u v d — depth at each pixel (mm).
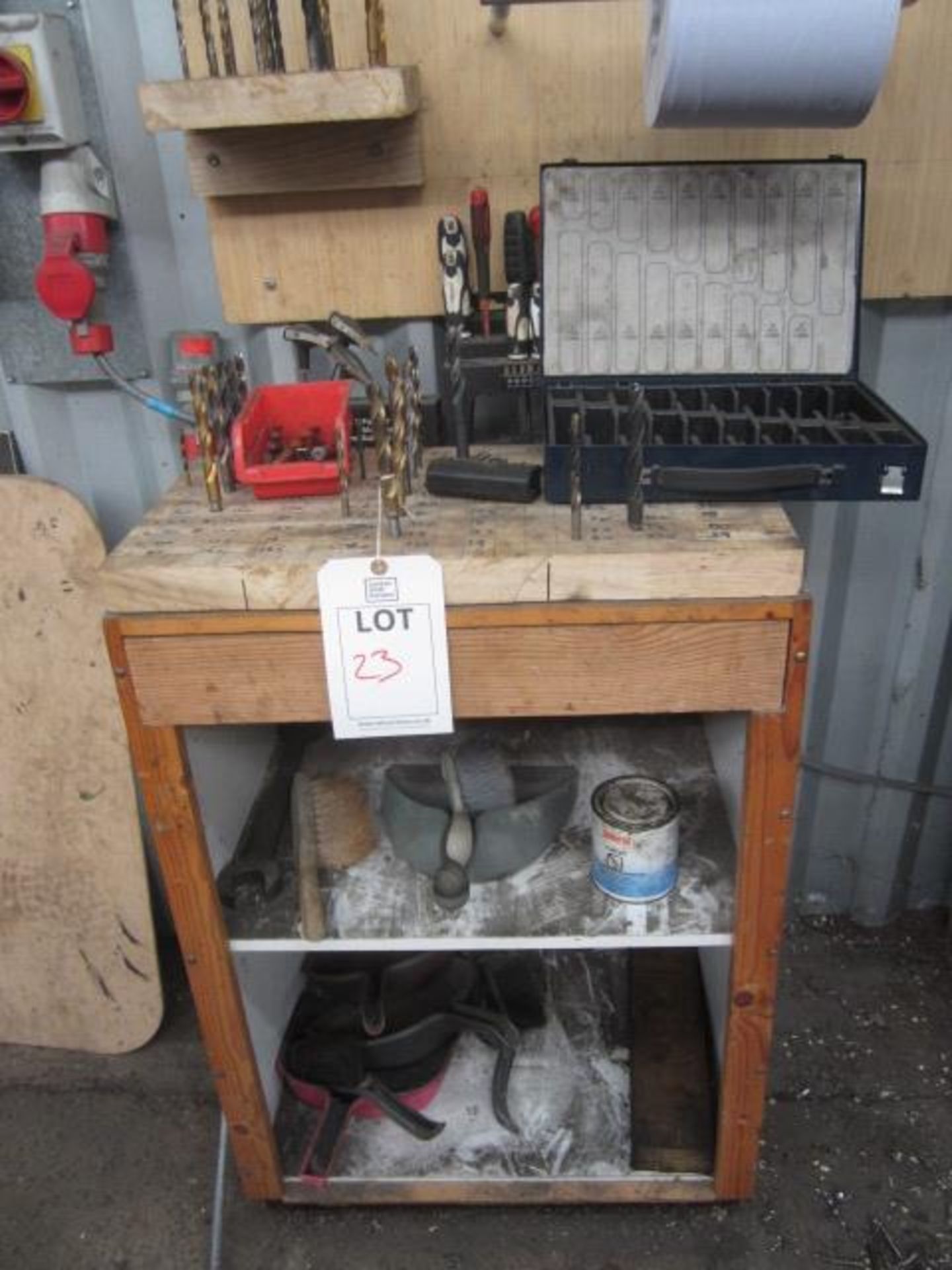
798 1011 1500
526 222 1058
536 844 1091
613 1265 1202
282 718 899
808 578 1400
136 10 1114
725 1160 1161
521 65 1076
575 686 872
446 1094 1300
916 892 1654
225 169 1106
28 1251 1251
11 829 1379
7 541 1243
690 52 773
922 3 1025
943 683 1460
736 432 951
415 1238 1239
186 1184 1317
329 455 1014
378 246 1166
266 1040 1216
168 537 898
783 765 904
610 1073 1309
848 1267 1187
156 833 970
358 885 1079
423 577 818
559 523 888
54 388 1295
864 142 1097
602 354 1074
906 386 1272
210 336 1224
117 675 882
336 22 1075
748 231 1040
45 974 1459
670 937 1011
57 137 1073
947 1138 1320
